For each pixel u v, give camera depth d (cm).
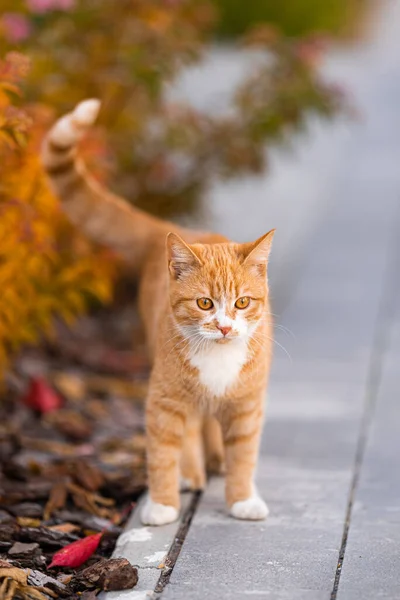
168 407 534
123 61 858
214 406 539
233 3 2792
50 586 453
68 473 600
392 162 1694
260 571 469
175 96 1535
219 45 2783
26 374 798
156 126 1003
